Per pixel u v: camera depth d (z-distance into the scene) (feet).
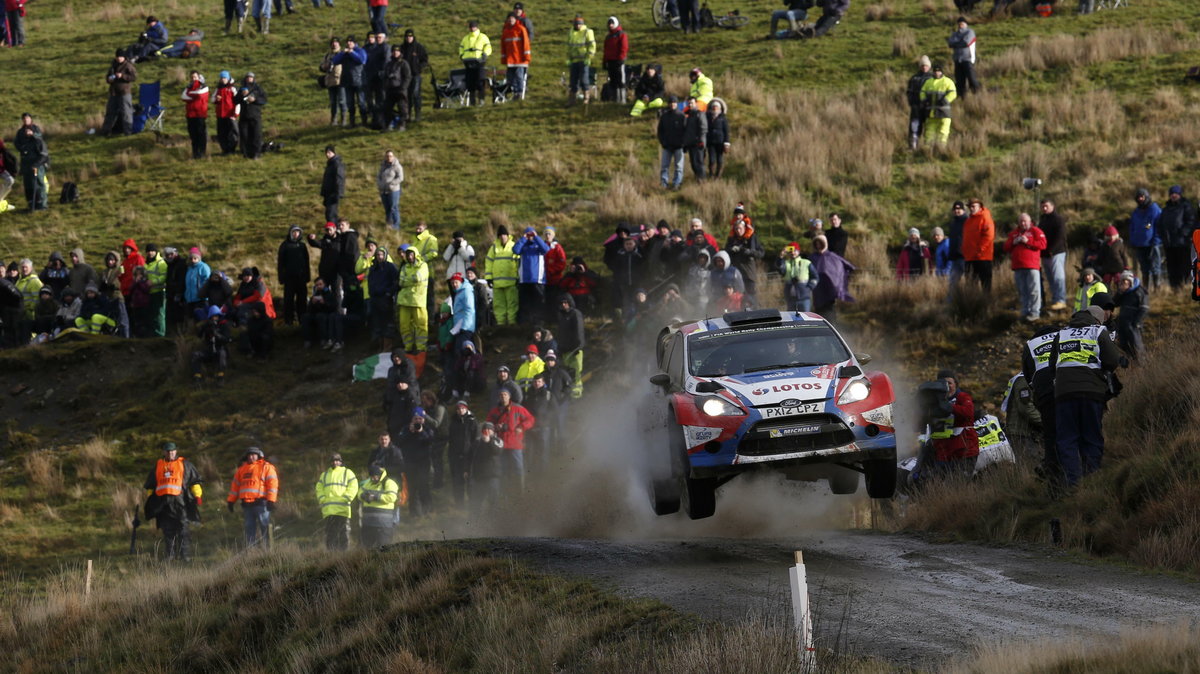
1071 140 362.53
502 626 107.34
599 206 350.43
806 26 510.17
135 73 467.93
